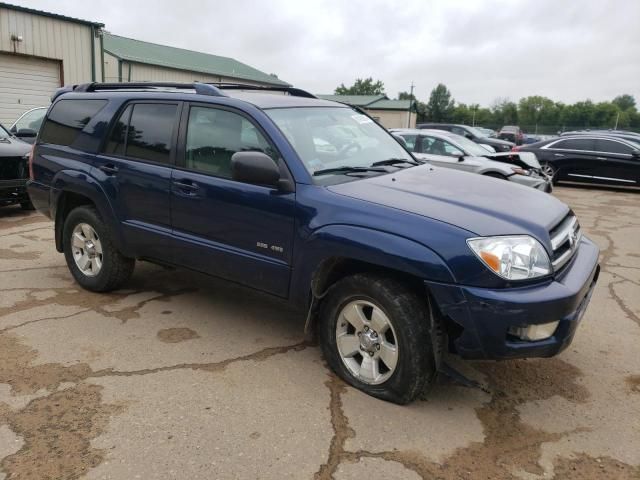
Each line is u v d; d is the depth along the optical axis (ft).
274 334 13.78
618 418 10.46
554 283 9.88
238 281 12.72
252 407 10.42
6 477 8.31
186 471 8.58
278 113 12.64
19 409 10.12
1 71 53.06
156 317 14.62
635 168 44.91
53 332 13.51
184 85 14.08
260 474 8.57
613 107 298.76
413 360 10.06
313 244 10.94
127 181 14.43
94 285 16.03
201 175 12.94
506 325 9.34
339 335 11.27
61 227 16.81
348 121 14.39
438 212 10.18
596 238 26.58
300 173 11.43
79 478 8.36
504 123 287.69
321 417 10.15
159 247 14.08
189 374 11.62
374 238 10.12
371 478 8.55
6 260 19.65
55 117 16.74
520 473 8.80
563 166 47.88
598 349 13.43
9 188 26.09
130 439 9.32
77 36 57.77
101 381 11.21
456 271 9.46
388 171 12.87
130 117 14.73
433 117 300.81
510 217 10.32
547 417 10.43
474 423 10.14
